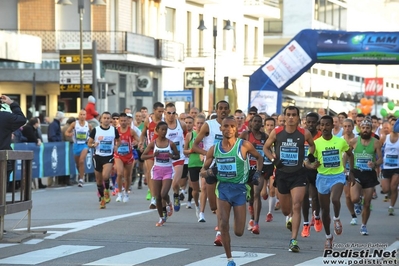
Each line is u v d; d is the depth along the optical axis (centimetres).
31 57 7288
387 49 6556
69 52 7831
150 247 3009
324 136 3144
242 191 2619
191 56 11388
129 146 4822
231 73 12444
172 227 3609
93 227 3584
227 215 2588
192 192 4106
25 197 3350
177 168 3981
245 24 13125
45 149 5866
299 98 11900
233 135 2619
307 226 3344
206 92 11606
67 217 3978
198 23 11581
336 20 17538
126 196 4853
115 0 9712
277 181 3009
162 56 10225
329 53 6644
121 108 9800
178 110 10931
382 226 3772
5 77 9250
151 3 10419
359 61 6650
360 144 3612
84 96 7819
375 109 14450
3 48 6888
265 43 16225
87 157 6531
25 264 2652
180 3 11062
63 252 2886
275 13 13500
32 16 9456
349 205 3803
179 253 2872
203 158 3919
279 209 4419
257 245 3083
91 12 9512
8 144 3209
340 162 3131
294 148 2978
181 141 3981
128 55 9450
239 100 12694
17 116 3200
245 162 2617
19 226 3609
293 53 6719
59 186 6088
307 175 3141
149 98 10419
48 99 9500
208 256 2809
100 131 4450
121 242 3131
